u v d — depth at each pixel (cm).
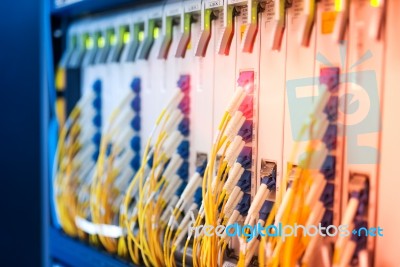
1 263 117
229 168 83
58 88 134
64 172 126
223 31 85
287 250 73
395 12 67
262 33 83
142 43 104
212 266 82
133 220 99
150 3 106
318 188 73
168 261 91
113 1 109
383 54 68
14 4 116
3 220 117
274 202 81
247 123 85
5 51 115
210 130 93
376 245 70
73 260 116
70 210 122
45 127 123
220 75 90
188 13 94
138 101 111
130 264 100
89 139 122
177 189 98
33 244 121
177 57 94
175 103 95
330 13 73
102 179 111
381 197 69
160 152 98
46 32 128
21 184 119
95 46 120
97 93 122
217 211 85
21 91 118
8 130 117
